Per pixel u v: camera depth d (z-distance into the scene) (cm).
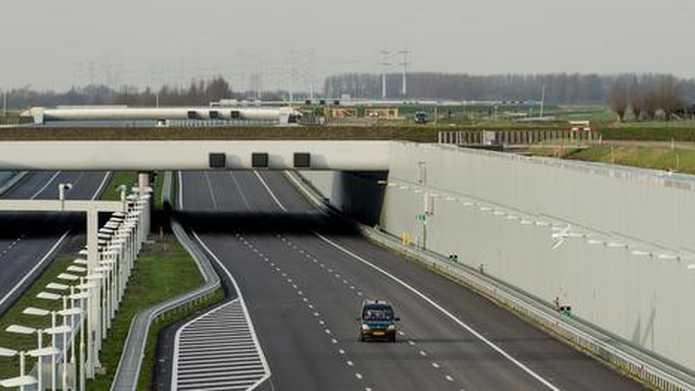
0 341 10819
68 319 10000
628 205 10794
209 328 11775
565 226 12419
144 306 13025
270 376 9506
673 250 9788
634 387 9000
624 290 10850
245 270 16038
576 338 10981
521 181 13962
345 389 9012
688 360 9425
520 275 13962
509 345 10856
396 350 10638
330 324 12000
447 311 12769
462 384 9181
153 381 9306
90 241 15438
